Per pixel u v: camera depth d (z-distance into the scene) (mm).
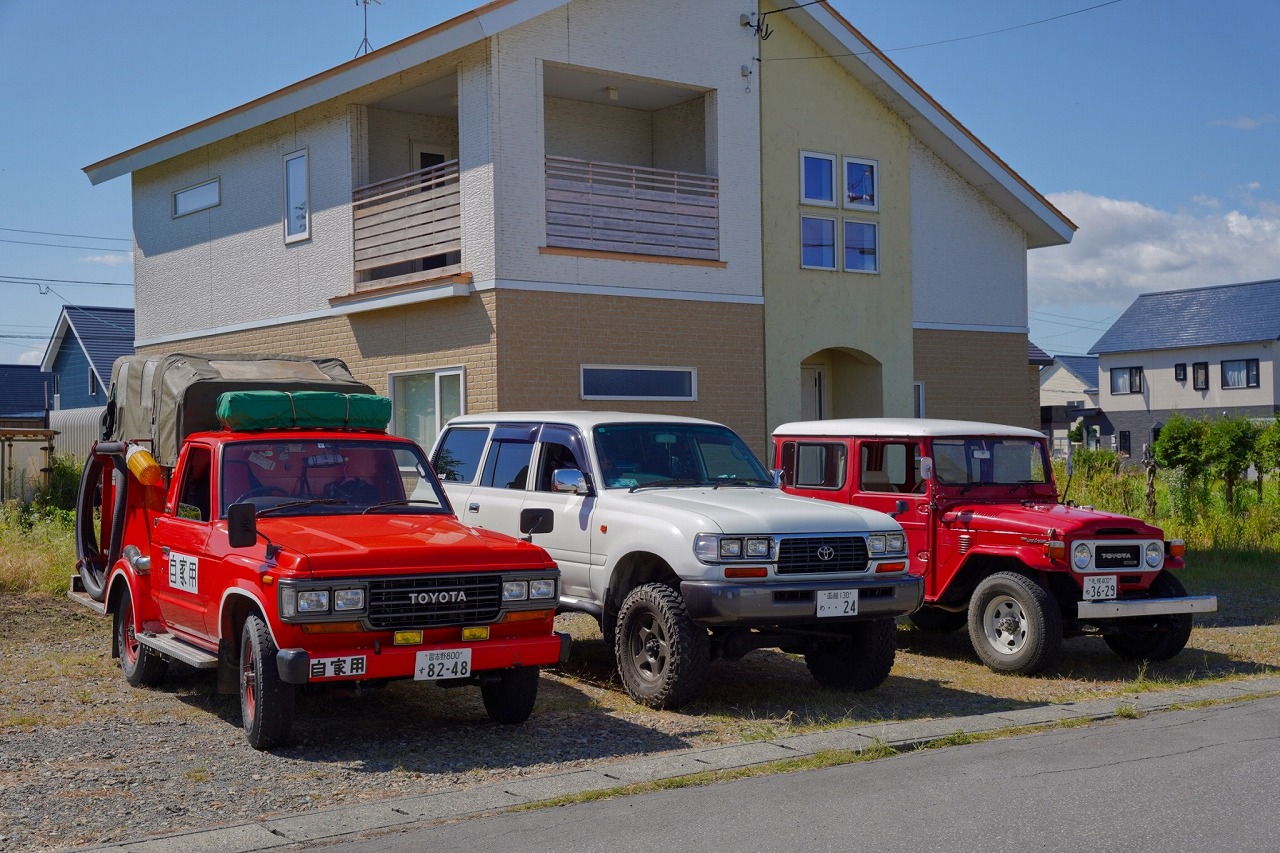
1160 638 10633
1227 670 10383
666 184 17234
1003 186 21047
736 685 9633
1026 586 10000
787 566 8492
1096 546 10055
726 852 5367
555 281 16031
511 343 15617
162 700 8805
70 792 6523
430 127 18859
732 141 17938
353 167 17734
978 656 10594
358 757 7266
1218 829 5562
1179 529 19688
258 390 9766
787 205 18516
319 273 18359
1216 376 55094
